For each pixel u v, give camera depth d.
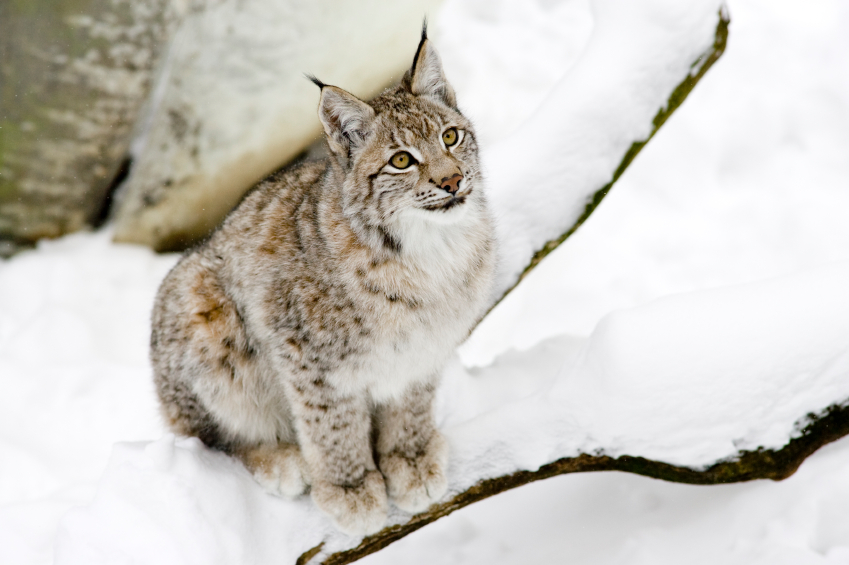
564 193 10.44
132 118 14.34
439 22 18.05
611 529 8.45
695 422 7.21
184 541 7.05
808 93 16.91
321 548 7.99
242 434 8.84
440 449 8.26
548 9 18.72
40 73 13.62
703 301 7.50
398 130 7.62
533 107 17.05
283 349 7.97
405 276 7.69
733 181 16.14
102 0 13.28
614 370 7.33
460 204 7.65
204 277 8.45
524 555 8.66
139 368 12.80
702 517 8.01
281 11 13.60
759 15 18.55
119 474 7.37
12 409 12.12
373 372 7.94
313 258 7.74
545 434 7.91
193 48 13.83
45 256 14.87
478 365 11.89
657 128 10.55
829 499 7.53
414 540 9.37
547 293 14.29
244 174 14.93
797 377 7.11
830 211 15.08
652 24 10.24
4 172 14.28
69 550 7.11
